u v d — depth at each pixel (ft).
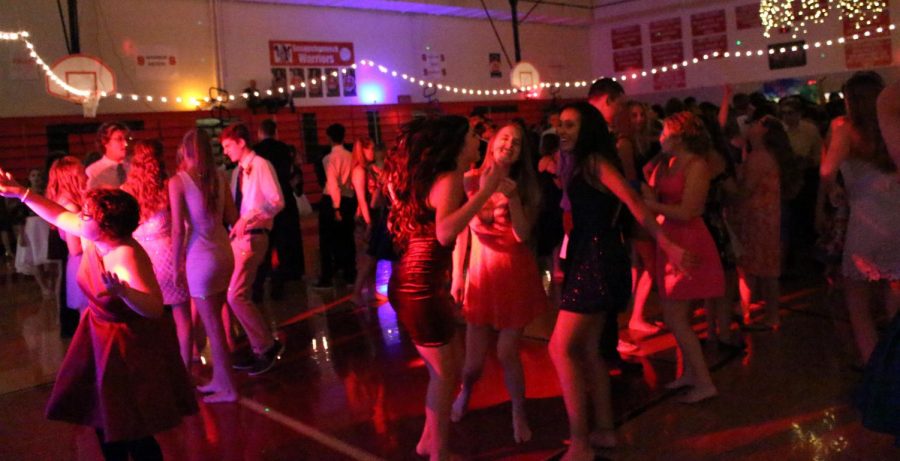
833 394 12.66
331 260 24.80
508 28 61.87
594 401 11.38
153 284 9.50
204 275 13.78
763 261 16.29
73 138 38.96
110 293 9.00
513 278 11.38
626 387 13.74
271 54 48.19
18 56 38.68
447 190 9.50
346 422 13.03
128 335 9.46
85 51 40.70
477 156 9.97
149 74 43.16
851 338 15.58
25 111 39.06
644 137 16.19
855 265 12.29
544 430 12.07
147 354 9.56
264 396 14.60
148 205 13.87
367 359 16.61
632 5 63.41
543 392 13.76
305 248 34.81
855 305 12.63
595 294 10.41
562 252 12.42
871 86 11.74
